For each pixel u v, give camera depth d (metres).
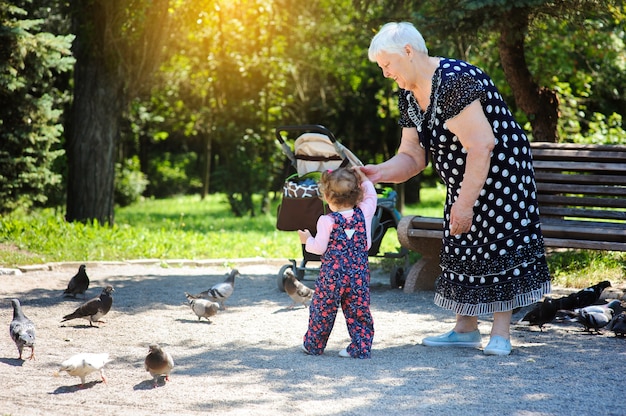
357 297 5.30
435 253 8.35
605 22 10.91
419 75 5.11
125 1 15.71
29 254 10.78
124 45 16.36
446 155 5.23
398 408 4.11
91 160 16.52
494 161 5.15
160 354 4.58
